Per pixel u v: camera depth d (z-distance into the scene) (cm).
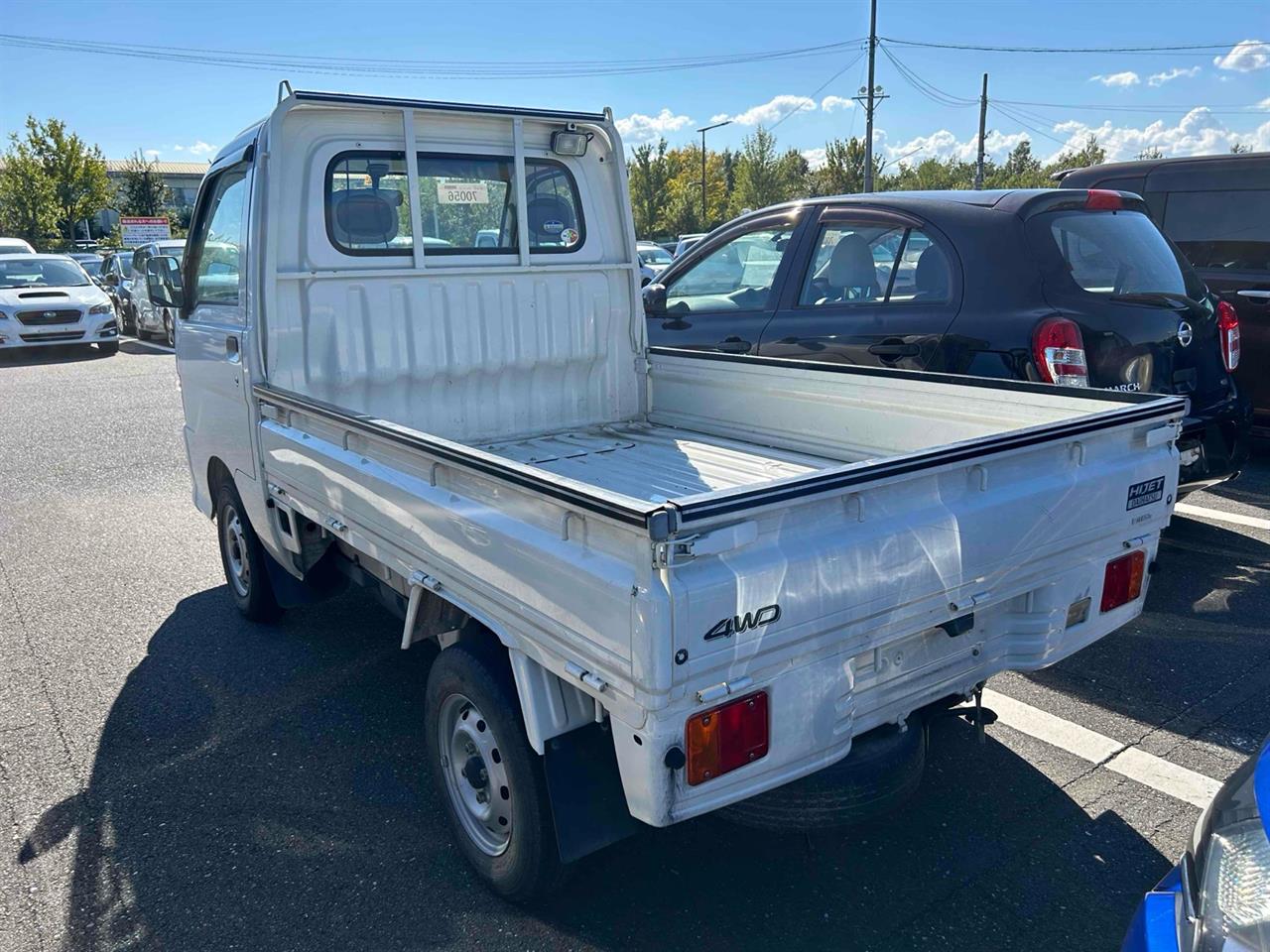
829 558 227
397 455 297
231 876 307
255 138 401
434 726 304
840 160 5128
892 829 322
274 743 387
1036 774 352
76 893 300
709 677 213
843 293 552
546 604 232
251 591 487
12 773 368
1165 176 757
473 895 296
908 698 268
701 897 291
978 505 261
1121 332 478
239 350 421
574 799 251
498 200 454
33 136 4662
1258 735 375
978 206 507
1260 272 708
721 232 639
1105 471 296
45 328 1620
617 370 502
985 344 479
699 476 392
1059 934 274
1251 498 672
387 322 432
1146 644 454
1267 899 172
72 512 724
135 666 458
